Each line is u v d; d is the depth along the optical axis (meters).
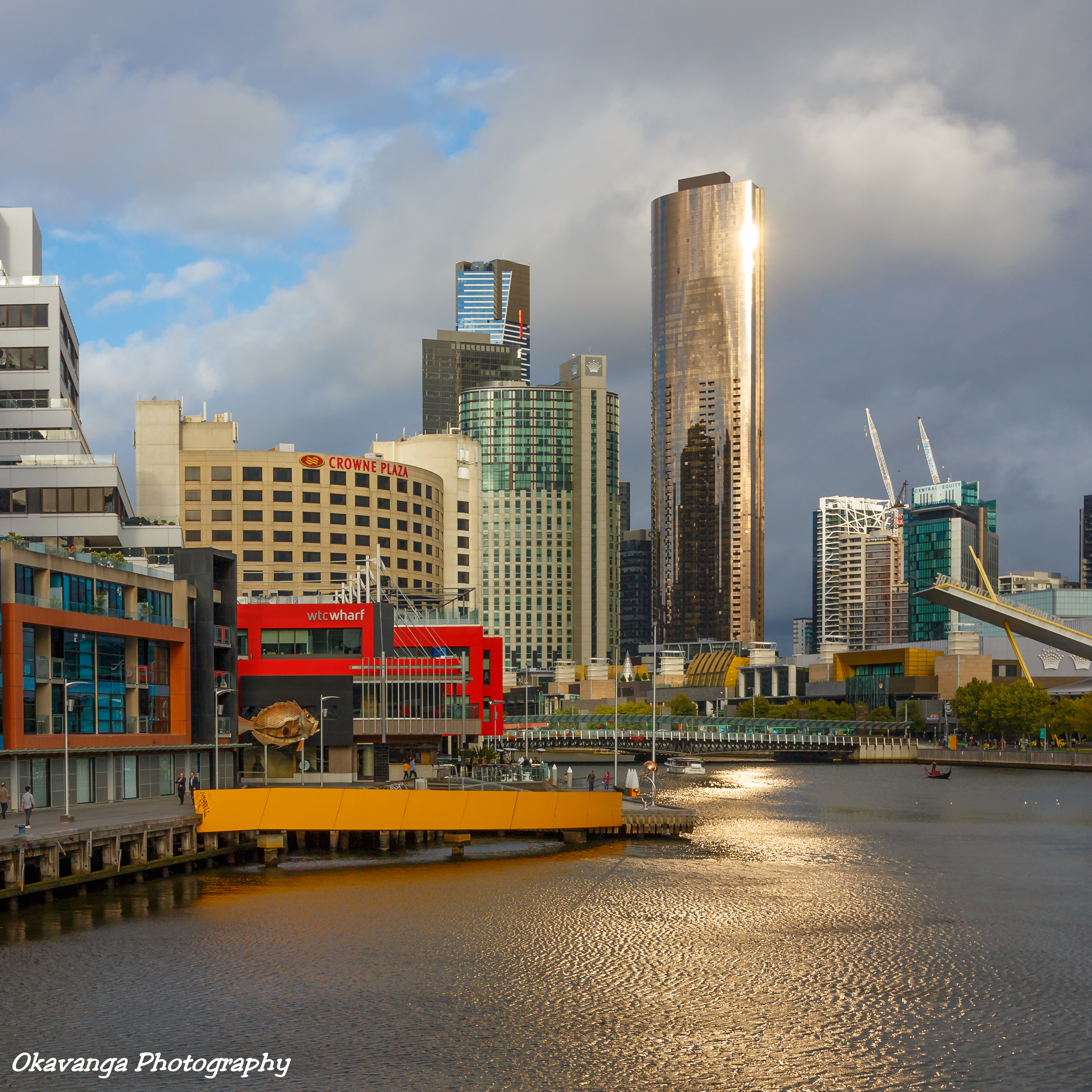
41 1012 46.47
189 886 71.81
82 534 134.50
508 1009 47.56
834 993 50.12
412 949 56.88
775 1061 41.94
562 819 91.19
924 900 71.12
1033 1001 49.06
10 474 134.88
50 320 148.00
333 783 116.31
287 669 130.50
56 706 84.25
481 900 69.12
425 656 141.00
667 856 88.88
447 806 83.88
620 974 52.97
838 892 73.81
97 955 54.66
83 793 85.94
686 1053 42.59
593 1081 39.97
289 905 66.44
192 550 107.00
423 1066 41.19
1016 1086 39.66
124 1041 43.41
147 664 97.00
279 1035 44.12
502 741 179.12
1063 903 70.75
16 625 78.44
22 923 60.25
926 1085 39.75
